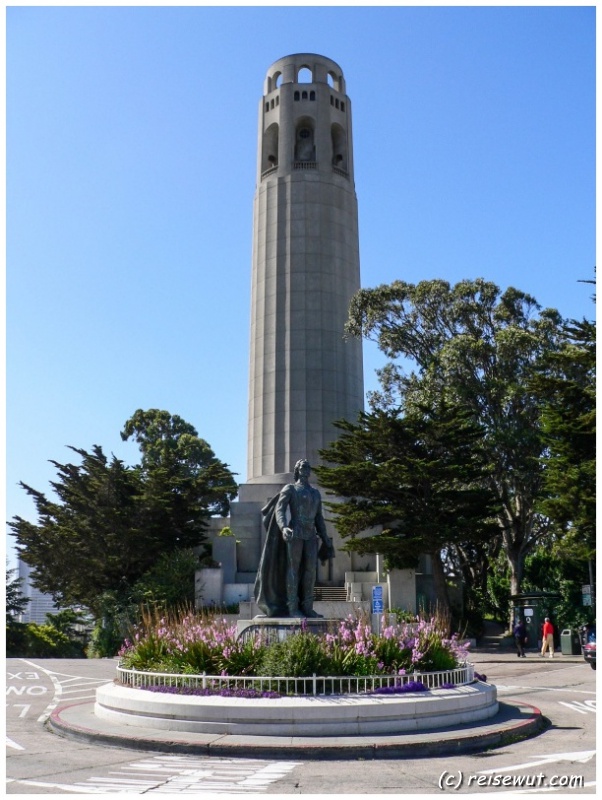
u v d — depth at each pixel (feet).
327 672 55.88
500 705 65.16
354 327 191.83
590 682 90.58
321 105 225.56
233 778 39.99
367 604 152.05
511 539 172.24
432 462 144.97
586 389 124.88
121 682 62.69
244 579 186.09
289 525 68.85
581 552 124.88
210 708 51.06
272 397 207.21
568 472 121.80
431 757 46.47
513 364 168.66
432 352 185.88
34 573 179.52
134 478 181.06
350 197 224.74
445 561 226.17
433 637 63.82
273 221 218.59
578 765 43.62
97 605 165.78
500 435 160.45
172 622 79.05
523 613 154.51
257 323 215.10
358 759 45.70
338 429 204.85
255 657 58.70
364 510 153.58
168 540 179.11
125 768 42.45
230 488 202.69
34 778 39.65
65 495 175.83
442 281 183.21
